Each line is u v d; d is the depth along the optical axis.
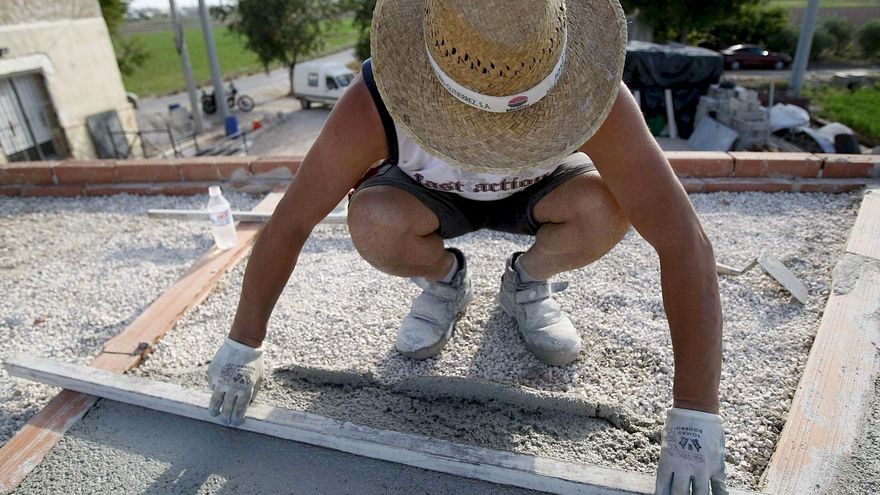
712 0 20.36
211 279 3.07
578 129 1.41
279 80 29.45
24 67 11.81
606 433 1.96
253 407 1.99
